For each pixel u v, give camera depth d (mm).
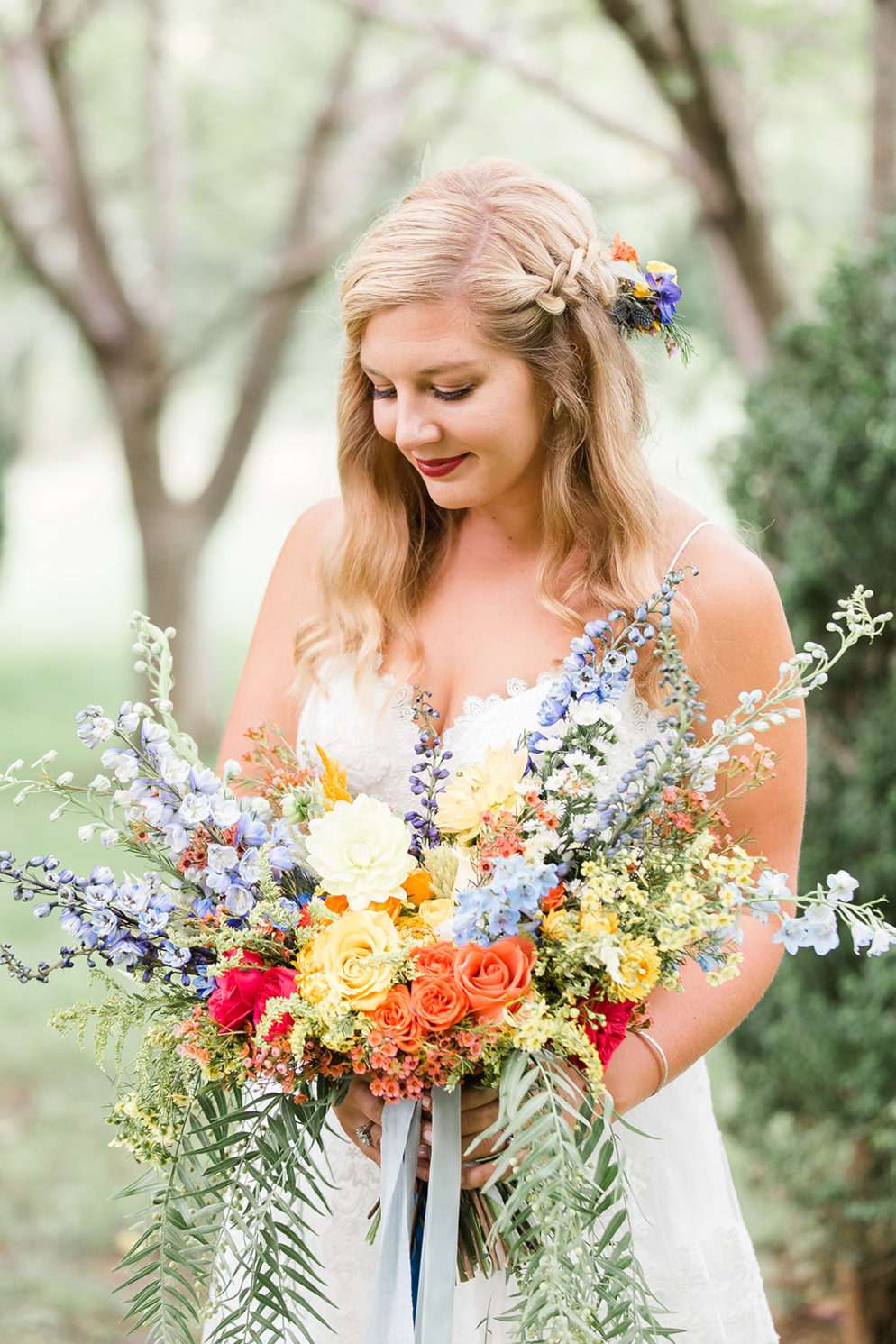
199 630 8555
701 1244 1800
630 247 1725
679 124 4289
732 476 2965
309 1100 1444
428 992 1317
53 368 21172
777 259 4430
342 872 1398
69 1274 3324
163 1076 1410
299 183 7711
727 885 1315
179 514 8383
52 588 18453
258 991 1373
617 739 1404
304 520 1979
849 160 7020
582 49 6629
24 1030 4730
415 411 1562
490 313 1521
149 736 1407
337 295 1847
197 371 11180
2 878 1384
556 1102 1275
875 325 2746
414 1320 1438
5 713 10086
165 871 1460
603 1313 1419
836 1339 2973
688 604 1659
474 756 1678
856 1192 2828
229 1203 1387
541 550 1739
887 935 1318
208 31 7980
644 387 1735
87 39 7852
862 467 2693
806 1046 2816
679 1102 1793
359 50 7418
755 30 5246
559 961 1342
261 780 1770
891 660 2758
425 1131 1461
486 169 1646
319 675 1824
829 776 2787
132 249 9359
